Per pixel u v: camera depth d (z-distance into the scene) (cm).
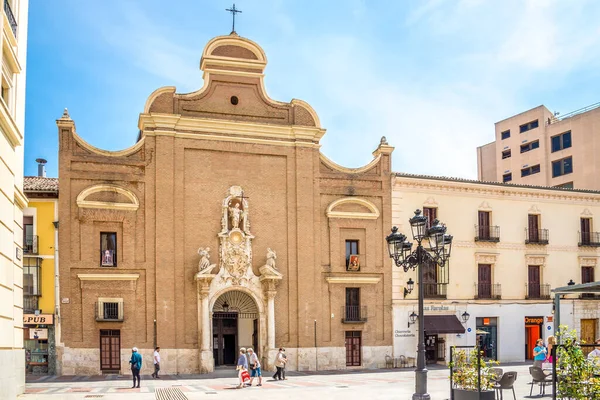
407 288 4112
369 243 4097
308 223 3997
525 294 4416
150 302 3650
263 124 3962
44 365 3497
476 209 4375
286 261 3947
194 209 3812
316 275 3975
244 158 3947
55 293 3503
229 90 3988
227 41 4003
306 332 3897
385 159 4206
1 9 2006
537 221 4547
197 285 3712
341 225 4066
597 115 6125
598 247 4659
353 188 4125
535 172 6794
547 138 6662
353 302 4053
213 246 3819
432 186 4275
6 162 2159
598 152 6075
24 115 2544
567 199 4625
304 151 4053
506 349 4300
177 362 3644
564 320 4503
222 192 3878
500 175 7256
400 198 4200
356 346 4022
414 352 4091
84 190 3612
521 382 2884
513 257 4425
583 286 2406
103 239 3662
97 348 3534
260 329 3825
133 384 2898
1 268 2094
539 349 2536
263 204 3950
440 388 2736
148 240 3694
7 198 2183
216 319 3894
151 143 3772
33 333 3475
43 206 3575
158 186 3741
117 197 3681
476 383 1858
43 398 2378
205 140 3875
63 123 3619
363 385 2911
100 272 3584
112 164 3694
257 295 3834
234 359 3900
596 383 1463
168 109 3847
